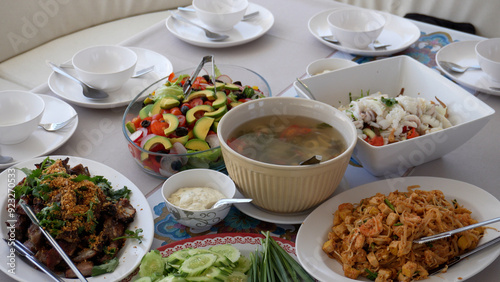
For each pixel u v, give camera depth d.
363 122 1.18
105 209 0.97
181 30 1.81
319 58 1.68
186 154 1.08
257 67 1.61
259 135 1.05
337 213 0.97
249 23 1.86
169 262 0.87
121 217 0.97
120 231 0.96
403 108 1.20
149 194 1.12
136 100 1.27
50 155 1.22
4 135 1.18
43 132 1.28
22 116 1.29
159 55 1.63
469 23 2.50
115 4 2.49
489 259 0.88
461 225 0.93
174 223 1.04
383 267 0.89
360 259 0.89
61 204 0.94
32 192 0.97
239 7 1.85
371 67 1.36
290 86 1.51
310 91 1.31
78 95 1.44
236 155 0.94
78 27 2.43
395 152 1.07
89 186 0.99
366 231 0.89
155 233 1.01
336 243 0.92
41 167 1.06
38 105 1.29
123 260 0.91
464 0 2.49
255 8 1.95
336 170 0.95
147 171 1.17
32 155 1.20
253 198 1.01
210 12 1.73
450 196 1.03
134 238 0.95
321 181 0.95
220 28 1.76
